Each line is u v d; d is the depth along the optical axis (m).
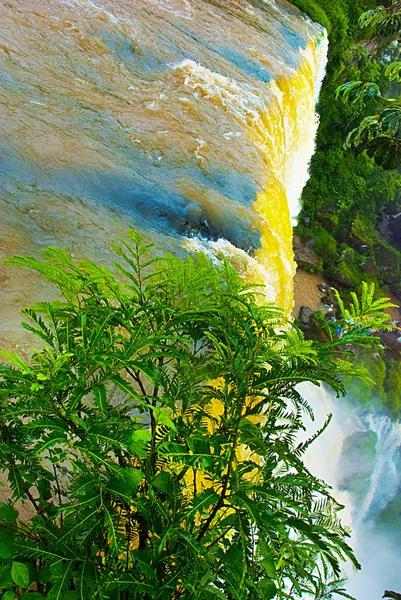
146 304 1.92
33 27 8.78
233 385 1.86
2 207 5.86
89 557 1.62
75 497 1.57
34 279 5.11
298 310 14.03
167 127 8.06
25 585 1.52
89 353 1.63
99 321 1.79
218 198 7.30
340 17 16.89
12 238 5.55
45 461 2.91
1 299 4.81
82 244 5.73
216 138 8.33
